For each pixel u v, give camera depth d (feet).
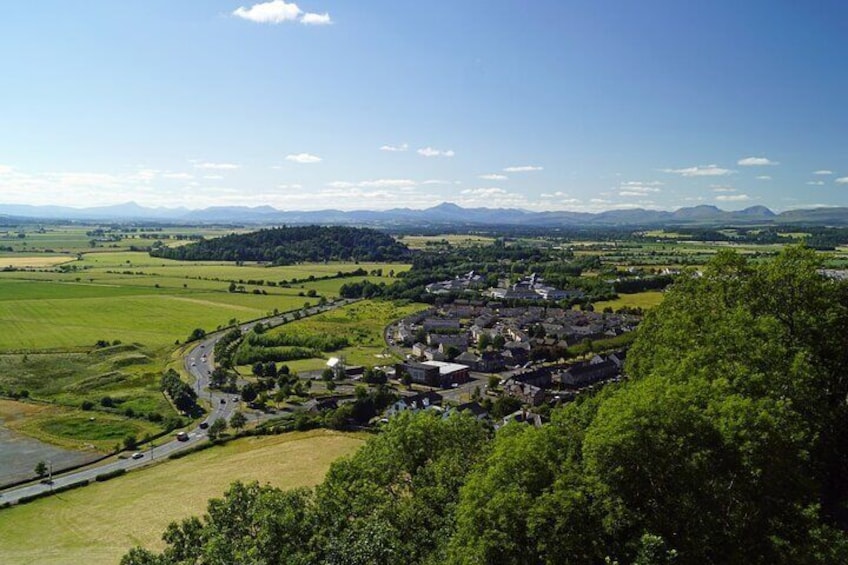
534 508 115.55
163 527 264.72
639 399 125.59
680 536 113.39
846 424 169.07
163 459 351.25
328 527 132.57
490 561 118.32
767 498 118.32
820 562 113.09
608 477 118.52
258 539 126.31
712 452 117.91
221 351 581.94
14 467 342.03
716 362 162.40
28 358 549.54
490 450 168.35
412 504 157.89
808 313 180.65
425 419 194.90
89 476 328.08
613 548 113.70
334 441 368.89
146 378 520.01
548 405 426.92
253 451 358.43
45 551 246.68
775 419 121.08
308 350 615.16
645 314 245.24
